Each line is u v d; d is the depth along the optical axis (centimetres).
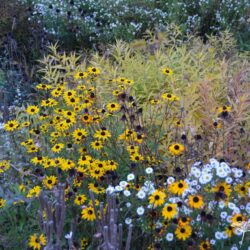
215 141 342
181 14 679
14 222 285
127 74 462
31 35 630
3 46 608
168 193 275
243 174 270
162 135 360
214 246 252
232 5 678
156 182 293
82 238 272
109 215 237
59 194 238
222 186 251
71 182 286
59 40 638
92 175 285
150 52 544
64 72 507
